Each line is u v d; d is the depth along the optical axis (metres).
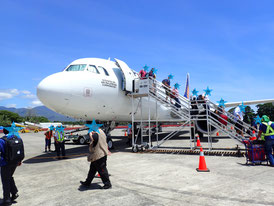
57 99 9.03
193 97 14.08
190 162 8.04
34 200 4.41
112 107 11.26
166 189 4.82
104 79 10.62
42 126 62.34
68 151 12.94
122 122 15.91
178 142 16.12
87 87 9.77
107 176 5.03
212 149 11.13
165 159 8.84
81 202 4.17
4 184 4.21
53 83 9.05
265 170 6.48
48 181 5.97
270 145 7.03
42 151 13.82
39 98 9.33
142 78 11.92
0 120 88.19
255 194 4.30
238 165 7.29
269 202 3.86
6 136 4.38
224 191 4.54
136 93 11.77
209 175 5.99
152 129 23.09
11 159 4.21
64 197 4.52
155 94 11.80
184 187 4.93
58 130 10.17
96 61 11.20
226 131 10.54
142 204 3.94
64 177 6.38
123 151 11.88
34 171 7.45
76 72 9.93
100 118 11.48
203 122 14.84
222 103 11.49
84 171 7.17
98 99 10.26
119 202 4.09
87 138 16.70
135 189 4.89
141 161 8.52
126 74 11.59
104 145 5.11
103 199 4.29
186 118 11.24
